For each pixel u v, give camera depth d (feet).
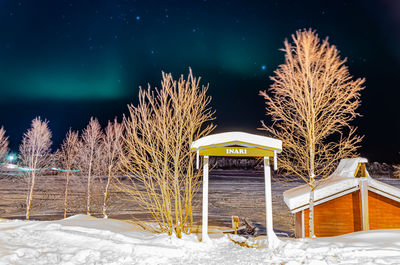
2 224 38.04
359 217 44.70
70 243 28.60
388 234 27.81
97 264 23.11
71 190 144.66
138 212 97.91
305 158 44.98
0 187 149.69
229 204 119.96
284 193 55.57
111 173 80.94
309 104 44.06
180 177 36.63
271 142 30.09
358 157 47.09
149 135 36.01
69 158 90.94
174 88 36.19
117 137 79.51
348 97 43.60
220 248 28.96
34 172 87.86
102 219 43.52
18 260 23.39
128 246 27.32
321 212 45.73
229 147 30.71
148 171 36.63
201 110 37.42
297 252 24.79
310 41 43.34
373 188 43.96
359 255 22.95
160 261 24.14
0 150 93.97
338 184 44.24
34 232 31.76
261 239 31.60
